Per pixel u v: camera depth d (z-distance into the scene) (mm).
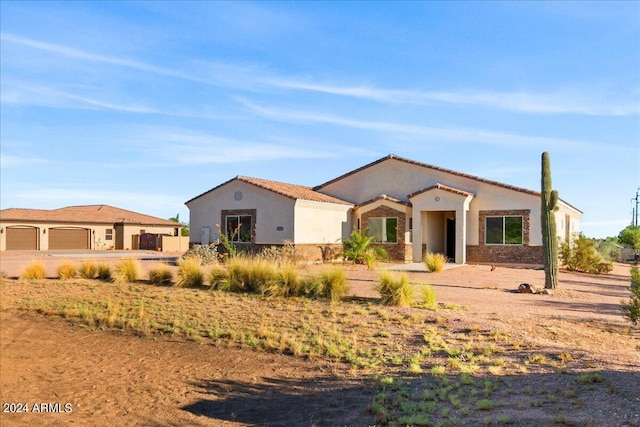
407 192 31672
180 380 10000
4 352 12211
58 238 48469
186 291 17438
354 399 8156
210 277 18344
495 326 11547
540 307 14156
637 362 8672
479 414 6680
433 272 22859
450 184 30047
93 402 9086
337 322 12812
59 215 49469
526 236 27438
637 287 11539
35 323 14789
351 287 17406
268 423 7555
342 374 9492
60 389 9812
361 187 33219
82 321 14766
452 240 32906
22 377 10531
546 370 8461
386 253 28172
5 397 9352
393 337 11352
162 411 8500
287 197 27844
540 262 27031
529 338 10594
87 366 11180
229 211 30141
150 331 13422
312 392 8781
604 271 27609
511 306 14219
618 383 7309
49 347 12602
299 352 10930
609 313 13562
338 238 31031
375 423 6984
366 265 26062
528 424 6070
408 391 8172
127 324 14055
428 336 11062
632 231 53406
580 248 27734
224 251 29469
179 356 11484
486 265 27547
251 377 9859
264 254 24891
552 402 6820
